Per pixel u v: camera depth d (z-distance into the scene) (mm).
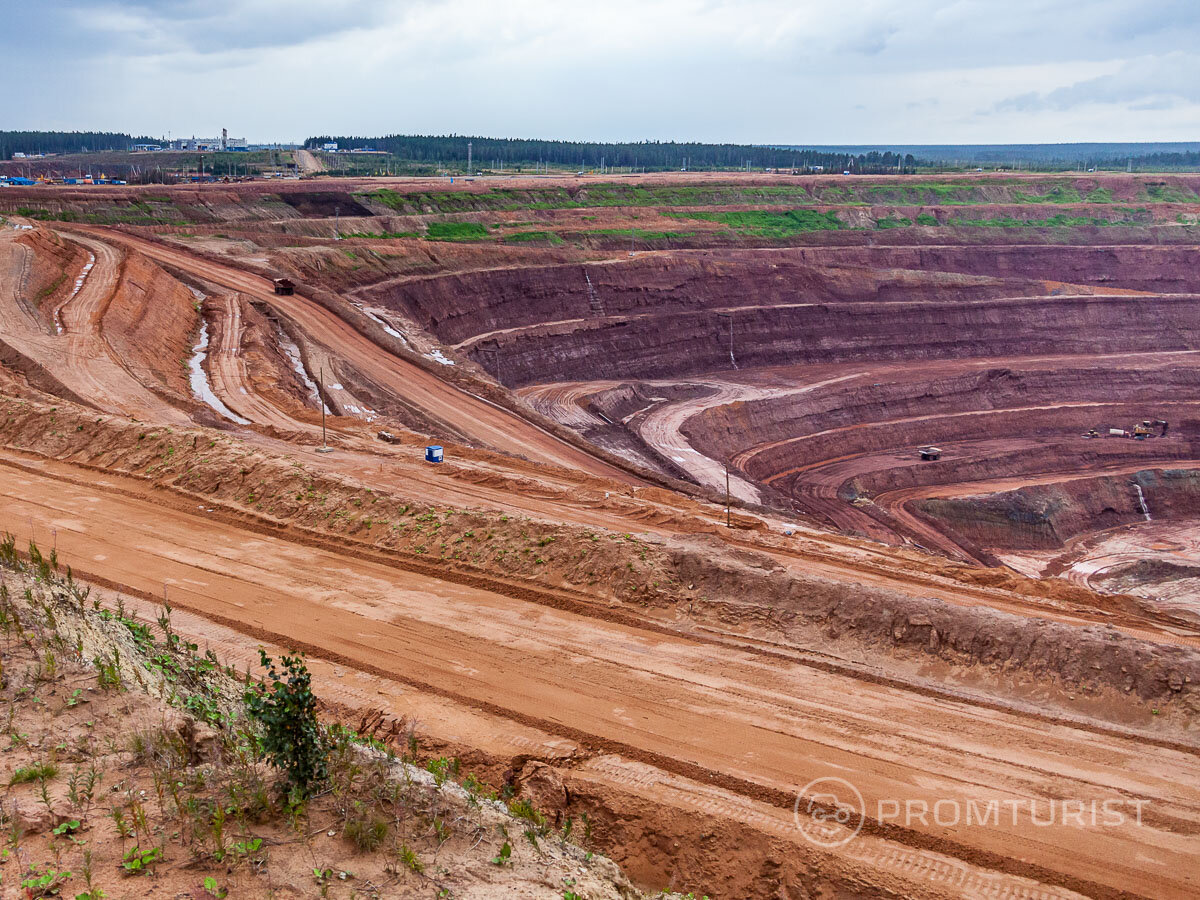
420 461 38344
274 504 30172
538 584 25172
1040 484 90000
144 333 59188
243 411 49906
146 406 45000
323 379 60281
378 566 26578
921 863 15172
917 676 21062
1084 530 88375
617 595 24344
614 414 95188
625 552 25250
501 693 19844
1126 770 17812
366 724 18359
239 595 24219
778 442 98500
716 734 18562
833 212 187500
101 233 91312
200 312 72688
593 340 109312
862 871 14945
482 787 16344
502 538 26875
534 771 17016
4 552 21781
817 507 83625
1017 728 19125
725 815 16094
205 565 26078
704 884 15422
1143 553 81875
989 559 77750
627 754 17859
